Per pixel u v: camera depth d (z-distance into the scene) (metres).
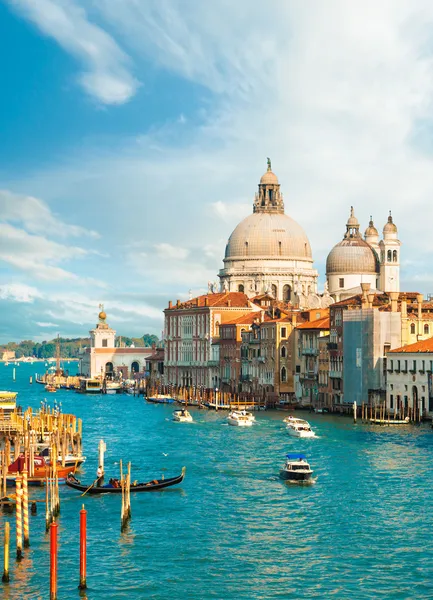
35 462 108.62
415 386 166.88
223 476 111.69
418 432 150.62
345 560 79.06
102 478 106.94
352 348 183.50
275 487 105.00
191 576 75.69
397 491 102.00
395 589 73.00
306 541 84.00
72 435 118.62
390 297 184.50
